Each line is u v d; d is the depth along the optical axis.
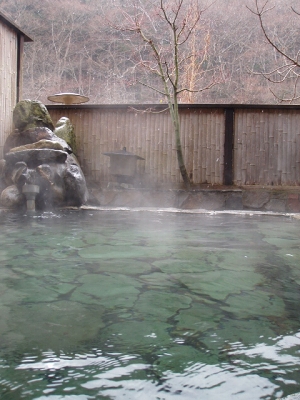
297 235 3.23
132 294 1.50
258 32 15.38
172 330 1.14
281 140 7.24
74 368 0.90
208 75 14.84
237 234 3.24
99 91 17.47
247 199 6.76
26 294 1.49
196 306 1.37
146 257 2.22
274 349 1.01
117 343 1.04
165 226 3.77
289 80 14.27
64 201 5.80
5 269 1.89
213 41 15.52
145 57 15.82
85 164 7.69
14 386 0.81
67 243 2.68
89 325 1.17
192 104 7.30
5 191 5.52
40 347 1.01
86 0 18.92
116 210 5.62
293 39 14.78
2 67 6.89
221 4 15.62
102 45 18.11
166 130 7.50
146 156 7.55
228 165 7.32
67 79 18.41
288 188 7.09
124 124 7.61
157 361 0.94
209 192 6.81
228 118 7.31
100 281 1.69
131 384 0.83
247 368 0.90
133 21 9.51
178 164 7.46
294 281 1.73
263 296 1.50
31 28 18.09
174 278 1.76
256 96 14.91
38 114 6.96
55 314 1.27
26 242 2.71
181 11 10.82
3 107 6.95
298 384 0.83
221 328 1.16
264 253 2.38
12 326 1.16
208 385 0.83
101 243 2.70
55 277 1.75
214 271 1.90
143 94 16.77
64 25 18.25
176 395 0.79
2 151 6.91
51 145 5.94
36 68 18.09
